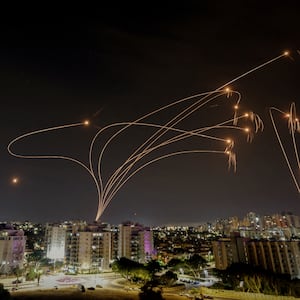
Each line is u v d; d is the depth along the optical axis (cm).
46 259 16775
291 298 7019
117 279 12088
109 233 15888
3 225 16150
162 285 9844
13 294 8156
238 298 7969
